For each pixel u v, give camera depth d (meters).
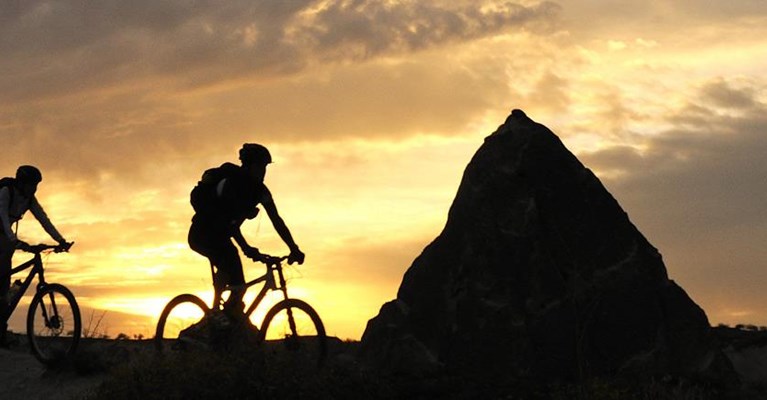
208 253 9.99
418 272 11.70
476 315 11.08
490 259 11.30
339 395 9.60
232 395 9.16
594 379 9.95
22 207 11.46
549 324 10.94
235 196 9.80
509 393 10.03
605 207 11.70
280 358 9.73
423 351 11.17
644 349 11.06
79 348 11.46
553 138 12.02
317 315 9.93
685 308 11.34
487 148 12.02
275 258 9.98
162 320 10.32
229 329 9.96
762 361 12.33
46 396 10.41
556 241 11.43
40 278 11.39
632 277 11.34
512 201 11.57
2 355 11.84
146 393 9.32
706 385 10.72
